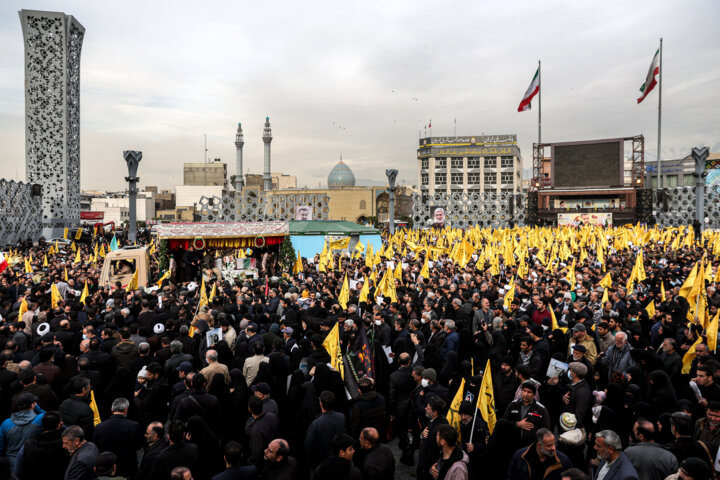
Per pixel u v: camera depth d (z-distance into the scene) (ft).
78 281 66.13
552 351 32.04
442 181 458.91
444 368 29.53
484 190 452.35
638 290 53.52
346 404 28.35
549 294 46.68
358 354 30.09
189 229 76.84
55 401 25.31
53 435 19.49
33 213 198.08
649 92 199.62
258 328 34.88
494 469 20.98
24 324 37.99
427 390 26.18
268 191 373.40
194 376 23.68
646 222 238.48
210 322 35.53
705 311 35.91
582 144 265.75
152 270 77.46
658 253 87.35
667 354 30.12
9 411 25.99
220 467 22.82
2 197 170.19
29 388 24.52
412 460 28.40
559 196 273.75
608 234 142.92
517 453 19.21
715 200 232.32
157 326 34.35
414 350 34.68
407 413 28.37
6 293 51.80
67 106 229.86
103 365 29.63
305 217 202.80
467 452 21.59
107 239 172.45
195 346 34.99
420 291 54.54
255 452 21.90
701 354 28.14
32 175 226.58
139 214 469.98
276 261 87.40
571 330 34.50
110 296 51.78
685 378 29.32
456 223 266.16
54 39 226.17
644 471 18.13
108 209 439.63
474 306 43.75
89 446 19.48
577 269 71.56
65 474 19.08
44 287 55.67
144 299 43.70
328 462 17.78
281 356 28.53
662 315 36.65
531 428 20.88
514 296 47.78
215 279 63.36
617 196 264.72
